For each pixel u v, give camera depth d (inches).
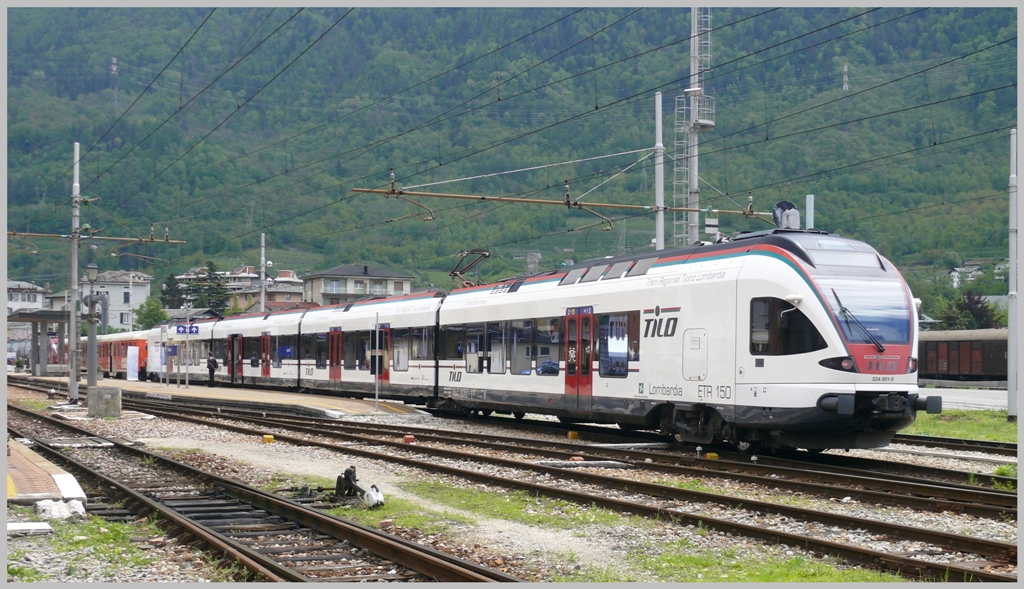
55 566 351.9
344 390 1300.4
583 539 395.2
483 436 823.1
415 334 1117.1
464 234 2699.3
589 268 821.9
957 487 497.4
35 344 2372.0
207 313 2448.3
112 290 4153.5
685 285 684.7
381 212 3371.1
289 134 3759.8
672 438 761.0
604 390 770.2
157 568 350.6
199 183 3061.0
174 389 1610.5
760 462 633.6
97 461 690.2
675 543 382.9
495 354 943.7
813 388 584.1
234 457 696.4
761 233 655.1
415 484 553.3
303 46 4343.0
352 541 386.6
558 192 2842.0
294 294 3750.0
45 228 3245.6
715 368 649.6
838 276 602.5
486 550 375.9
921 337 2053.4
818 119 2844.5
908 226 3358.8
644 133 2854.3
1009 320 1051.3
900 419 593.9
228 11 4552.2
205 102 3976.4
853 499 485.4
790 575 327.3
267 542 395.9
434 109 3489.2
